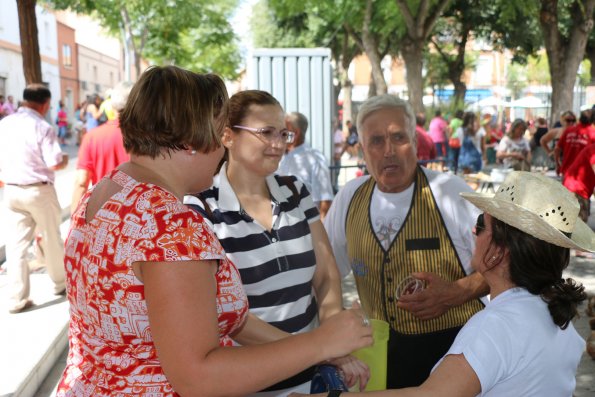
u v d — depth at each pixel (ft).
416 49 66.64
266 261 7.89
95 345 5.10
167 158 5.19
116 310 4.85
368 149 9.45
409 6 68.90
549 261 5.95
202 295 4.74
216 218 7.77
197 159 5.26
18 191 18.21
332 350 5.18
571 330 6.28
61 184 42.88
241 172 8.14
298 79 32.17
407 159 9.31
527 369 5.78
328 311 8.50
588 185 26.91
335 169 33.42
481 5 96.48
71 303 5.31
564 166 31.91
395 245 9.47
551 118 69.46
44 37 130.93
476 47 159.94
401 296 8.81
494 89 171.94
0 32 104.99
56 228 19.15
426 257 9.36
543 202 6.03
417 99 67.05
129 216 4.86
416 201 9.46
